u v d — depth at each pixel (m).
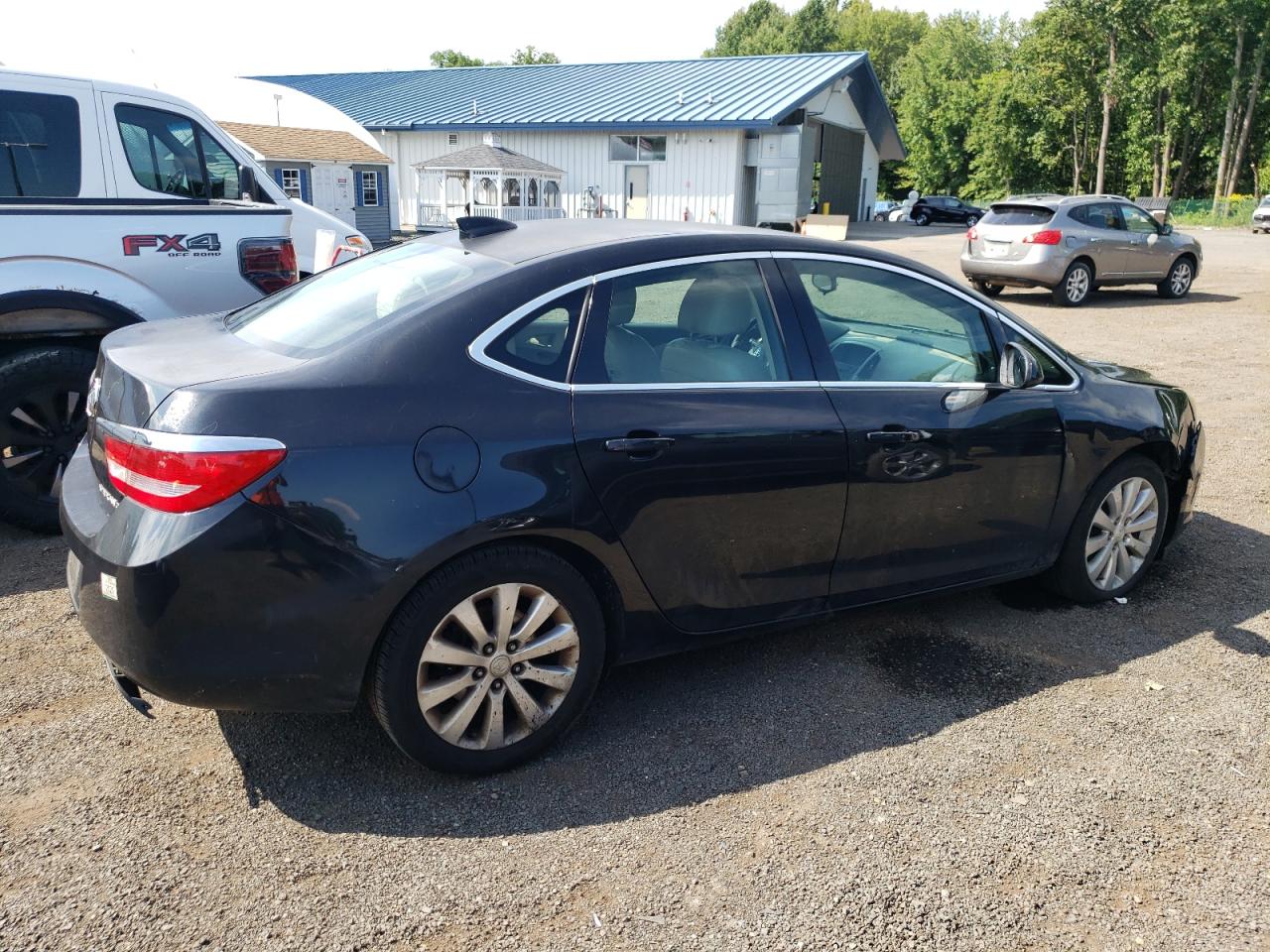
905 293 3.85
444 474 2.80
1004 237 16.08
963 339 3.99
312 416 2.71
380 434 2.76
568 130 33.53
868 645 4.05
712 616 3.43
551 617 3.09
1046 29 61.00
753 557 3.42
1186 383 9.51
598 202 34.16
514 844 2.77
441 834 2.80
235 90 27.55
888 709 3.54
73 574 2.94
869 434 3.54
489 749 3.04
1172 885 2.66
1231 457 6.99
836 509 3.54
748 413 3.32
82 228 4.89
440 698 2.92
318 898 2.54
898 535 3.73
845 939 2.44
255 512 2.62
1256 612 4.43
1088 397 4.23
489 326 3.01
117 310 5.01
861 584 3.73
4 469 4.84
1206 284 19.48
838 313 3.68
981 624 4.27
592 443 3.03
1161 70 55.75
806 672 3.80
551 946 2.39
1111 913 2.55
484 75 43.41
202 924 2.44
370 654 2.84
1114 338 12.28
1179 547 5.23
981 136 70.12
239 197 6.45
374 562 2.72
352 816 2.88
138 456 2.67
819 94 35.06
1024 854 2.77
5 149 5.30
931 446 3.70
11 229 4.71
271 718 3.40
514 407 2.95
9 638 3.92
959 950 2.42
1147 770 3.18
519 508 2.88
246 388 2.71
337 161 27.47
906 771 3.15
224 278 5.36
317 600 2.69
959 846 2.79
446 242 3.64
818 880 2.64
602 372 3.14
